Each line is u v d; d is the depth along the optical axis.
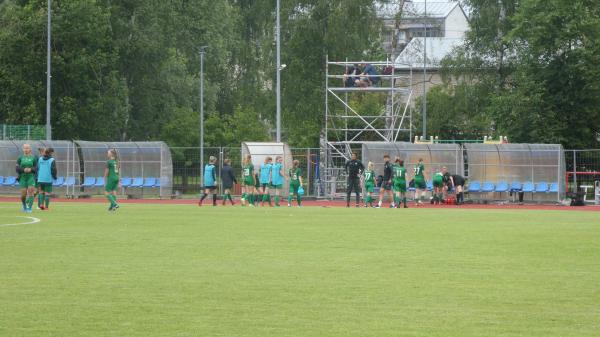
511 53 124.06
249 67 135.88
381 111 136.50
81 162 101.69
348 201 80.94
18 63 124.19
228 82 166.88
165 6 139.38
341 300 22.81
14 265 29.47
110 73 126.75
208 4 155.12
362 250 35.03
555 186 92.94
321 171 99.88
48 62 107.06
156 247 35.75
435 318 20.45
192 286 24.97
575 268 29.33
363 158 96.38
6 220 53.09
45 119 125.44
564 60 109.12
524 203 93.69
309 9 123.50
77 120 124.69
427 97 142.88
